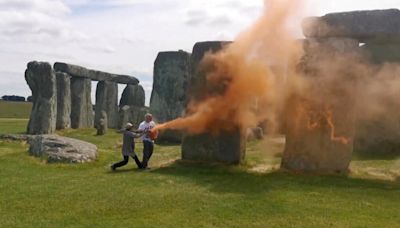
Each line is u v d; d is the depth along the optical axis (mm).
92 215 10406
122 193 12211
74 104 35125
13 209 10820
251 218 10234
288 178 14242
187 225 9758
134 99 42406
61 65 33438
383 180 14344
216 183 13461
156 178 14094
